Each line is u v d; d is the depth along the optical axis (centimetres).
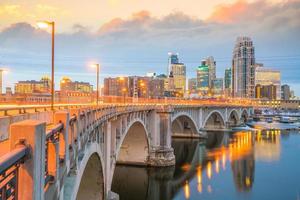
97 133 3152
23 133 676
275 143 11538
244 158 8612
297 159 8394
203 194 5497
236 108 19862
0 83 5178
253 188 5788
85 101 6938
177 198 5288
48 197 938
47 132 888
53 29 2838
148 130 7350
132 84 18925
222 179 6488
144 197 5375
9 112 2578
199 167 7550
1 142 1380
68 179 1828
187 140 12400
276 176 6681
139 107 6272
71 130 1528
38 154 705
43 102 4781
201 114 13362
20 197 672
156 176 6688
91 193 3809
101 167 3575
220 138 13100
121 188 5859
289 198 5209
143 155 7356
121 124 4788
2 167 501
